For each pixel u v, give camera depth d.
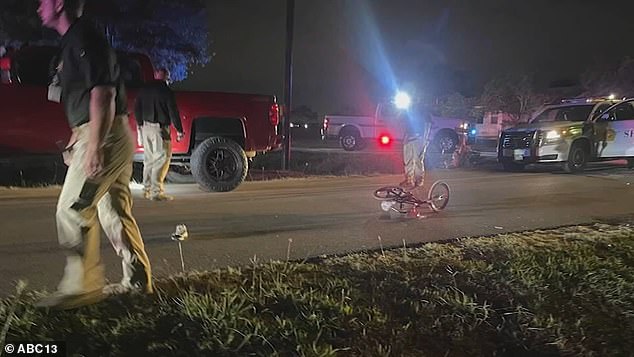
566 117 17.73
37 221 7.74
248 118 11.13
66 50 3.89
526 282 5.58
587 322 5.27
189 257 6.09
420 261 6.02
